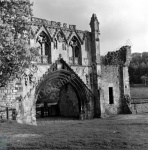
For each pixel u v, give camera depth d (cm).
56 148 1297
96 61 3644
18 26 1500
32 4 1538
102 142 1405
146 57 10900
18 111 2683
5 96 2602
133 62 10675
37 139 1527
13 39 1464
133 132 1805
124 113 3906
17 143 1389
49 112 4272
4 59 1345
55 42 3291
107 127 2208
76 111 3856
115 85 3925
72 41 3562
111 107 3806
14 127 2059
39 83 3000
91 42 3738
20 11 1489
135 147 1291
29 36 1614
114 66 3962
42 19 3180
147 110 4075
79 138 1556
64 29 3397
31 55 1540
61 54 3322
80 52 3584
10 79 1448
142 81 8144
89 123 2742
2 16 1451
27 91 2852
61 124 2781
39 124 2883
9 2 1430
